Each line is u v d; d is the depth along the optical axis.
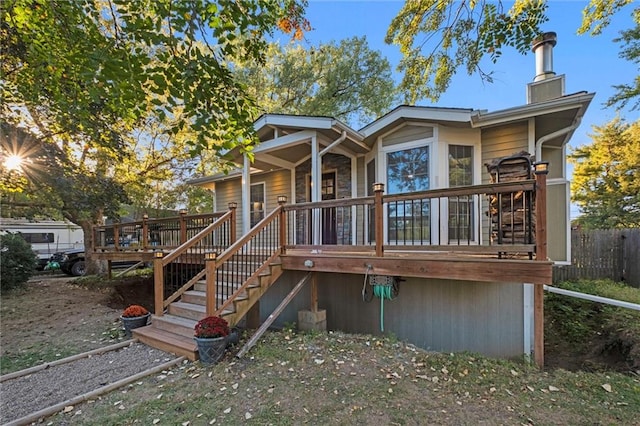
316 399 2.83
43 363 3.92
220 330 3.81
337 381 3.14
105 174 9.99
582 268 7.84
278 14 3.98
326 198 8.16
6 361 3.99
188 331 4.45
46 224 17.22
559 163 6.74
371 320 5.60
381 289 4.90
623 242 7.54
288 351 3.92
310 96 16.75
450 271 4.06
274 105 16.05
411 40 5.72
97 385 3.30
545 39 6.26
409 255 4.63
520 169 4.65
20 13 3.04
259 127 7.05
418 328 5.16
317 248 5.17
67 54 3.06
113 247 9.25
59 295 7.98
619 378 3.25
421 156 6.07
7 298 7.60
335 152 7.23
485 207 5.97
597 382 3.13
